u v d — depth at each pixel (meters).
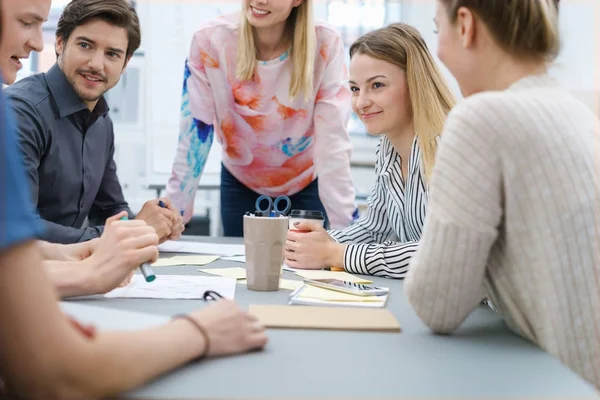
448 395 0.64
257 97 2.20
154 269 1.45
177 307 1.02
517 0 0.93
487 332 0.95
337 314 1.00
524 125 0.89
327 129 2.21
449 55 1.00
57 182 1.87
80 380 0.59
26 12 1.39
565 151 0.90
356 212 2.25
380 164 1.84
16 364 0.58
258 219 1.20
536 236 0.89
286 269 1.54
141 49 3.47
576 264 0.90
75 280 1.04
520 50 0.95
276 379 0.68
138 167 3.52
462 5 0.96
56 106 1.84
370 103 1.72
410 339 0.89
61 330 0.59
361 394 0.64
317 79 2.20
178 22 3.49
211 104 2.23
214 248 1.86
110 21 1.83
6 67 1.44
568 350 0.90
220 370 0.71
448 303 0.90
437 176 0.92
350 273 1.53
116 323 0.78
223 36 2.14
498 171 0.88
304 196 2.45
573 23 3.28
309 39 2.11
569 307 0.90
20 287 0.58
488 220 0.89
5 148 0.59
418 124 1.65
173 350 0.68
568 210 0.89
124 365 0.62
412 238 1.75
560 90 0.98
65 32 1.84
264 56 2.16
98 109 2.00
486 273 0.98
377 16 3.80
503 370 0.74
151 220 1.83
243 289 1.23
